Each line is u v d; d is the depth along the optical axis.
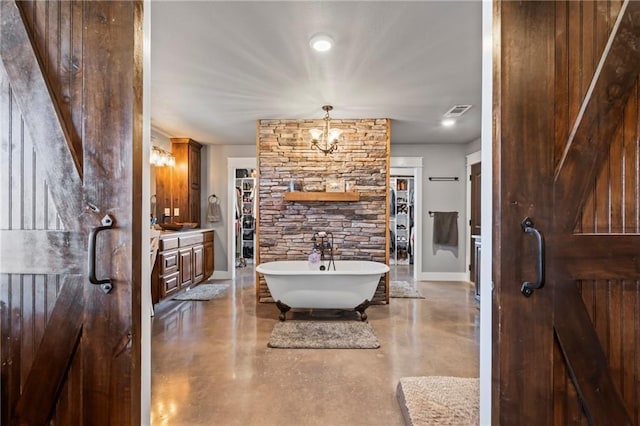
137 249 0.99
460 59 2.45
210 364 2.38
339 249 4.09
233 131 4.66
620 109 0.96
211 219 5.52
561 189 0.95
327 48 2.29
